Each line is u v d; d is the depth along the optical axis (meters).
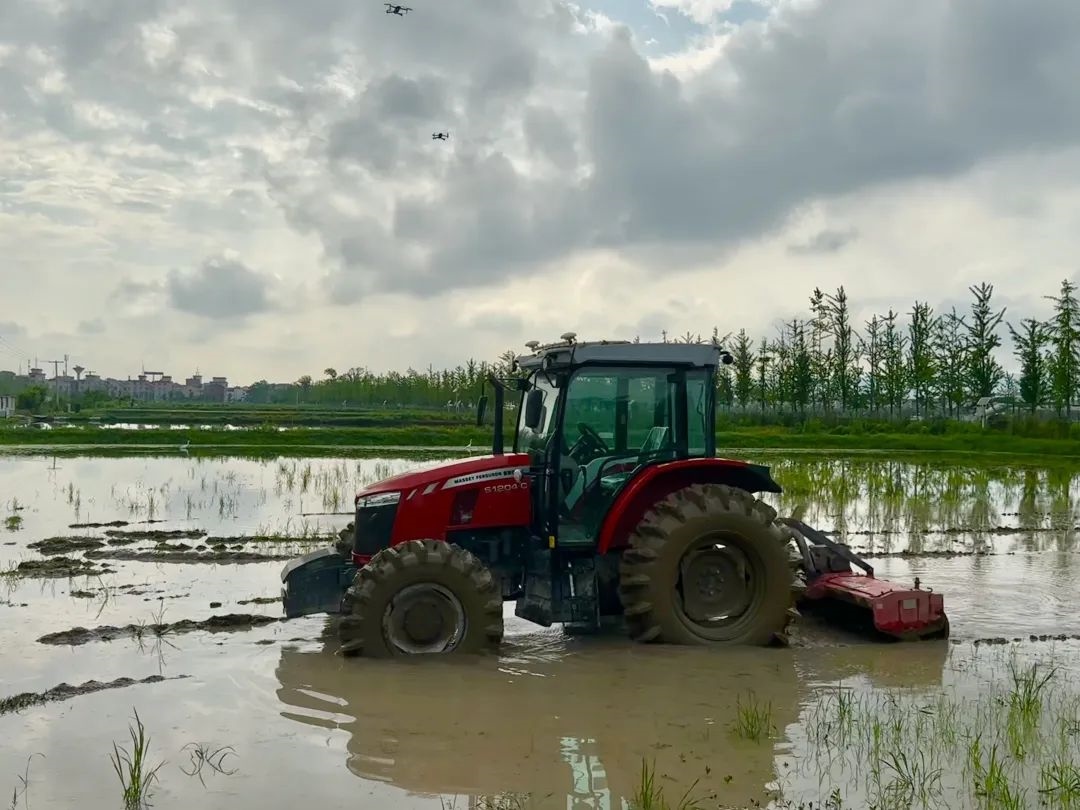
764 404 47.44
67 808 4.40
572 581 7.78
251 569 10.55
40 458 27.31
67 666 6.78
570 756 5.12
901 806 4.49
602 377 7.90
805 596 8.47
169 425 51.41
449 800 4.51
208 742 5.27
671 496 7.79
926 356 43.16
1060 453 32.47
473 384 66.19
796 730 5.58
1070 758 5.11
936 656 7.39
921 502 17.81
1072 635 8.05
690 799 4.55
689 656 7.30
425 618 7.16
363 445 34.34
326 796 4.55
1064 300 37.88
